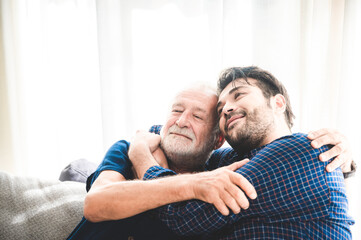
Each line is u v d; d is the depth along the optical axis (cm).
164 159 126
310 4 195
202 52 204
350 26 183
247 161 103
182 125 127
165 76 209
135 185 98
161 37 208
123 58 207
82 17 210
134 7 206
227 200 90
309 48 196
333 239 99
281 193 95
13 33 211
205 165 139
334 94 191
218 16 201
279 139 107
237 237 99
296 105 195
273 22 196
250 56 200
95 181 111
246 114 116
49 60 211
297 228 98
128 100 207
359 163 182
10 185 122
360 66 185
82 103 212
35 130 213
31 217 116
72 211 123
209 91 135
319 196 97
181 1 205
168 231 106
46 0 208
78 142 212
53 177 212
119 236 106
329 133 108
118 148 128
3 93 213
